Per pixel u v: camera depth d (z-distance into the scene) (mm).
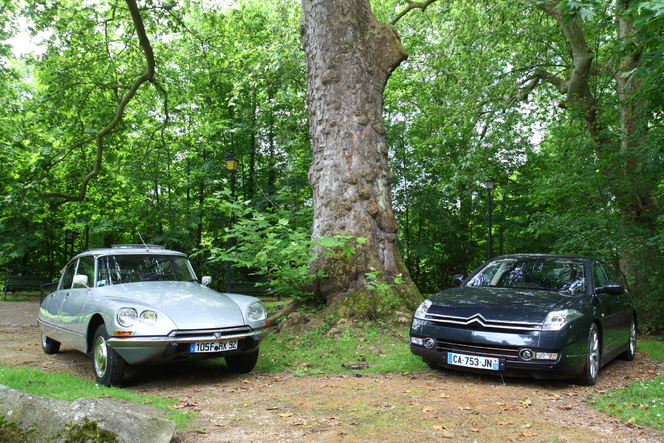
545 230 11016
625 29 12625
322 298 9133
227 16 18750
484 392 4918
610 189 10078
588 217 10156
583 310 5457
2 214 20375
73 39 15906
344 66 9367
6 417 3191
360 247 8930
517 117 16828
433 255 23391
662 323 9656
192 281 6855
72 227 25141
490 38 14711
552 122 17469
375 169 9320
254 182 24234
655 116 9664
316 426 3781
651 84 9055
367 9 9703
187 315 5359
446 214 23875
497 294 5922
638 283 9812
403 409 4242
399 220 24922
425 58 17375
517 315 5281
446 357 5484
